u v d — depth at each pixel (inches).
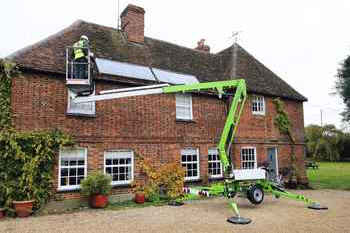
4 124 403.9
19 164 407.5
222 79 687.1
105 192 443.2
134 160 512.7
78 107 473.7
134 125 519.8
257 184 440.5
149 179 517.3
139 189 505.4
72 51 370.6
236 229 316.2
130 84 518.0
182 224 338.6
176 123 572.7
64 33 536.1
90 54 371.6
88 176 443.2
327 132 1996.8
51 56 471.2
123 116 510.0
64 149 448.5
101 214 397.1
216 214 394.6
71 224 340.2
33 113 428.8
